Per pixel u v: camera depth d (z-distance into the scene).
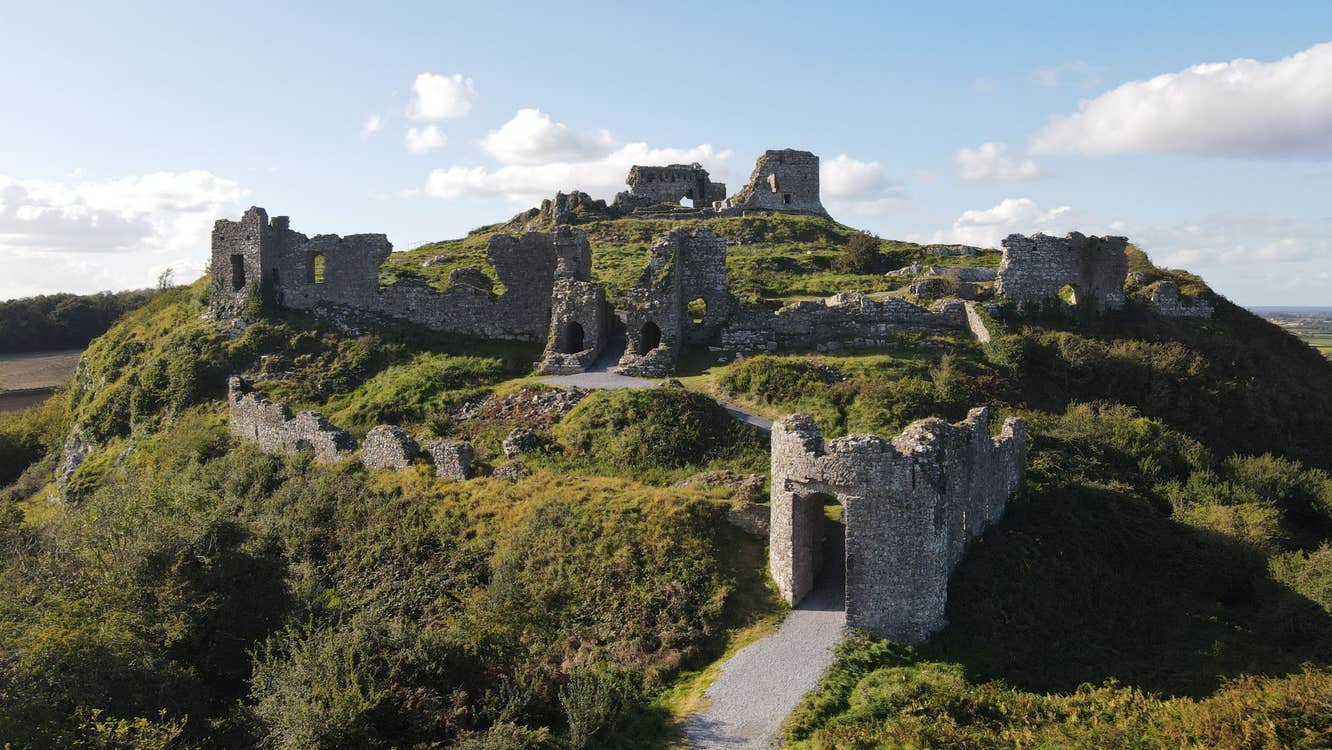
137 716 19.41
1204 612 26.34
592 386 41.47
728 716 19.81
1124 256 50.88
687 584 24.72
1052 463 33.69
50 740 17.69
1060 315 49.31
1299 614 24.94
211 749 19.72
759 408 38.75
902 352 44.31
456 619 24.69
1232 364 47.47
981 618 23.61
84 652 19.66
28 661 18.81
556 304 47.88
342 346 50.22
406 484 32.69
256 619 24.77
